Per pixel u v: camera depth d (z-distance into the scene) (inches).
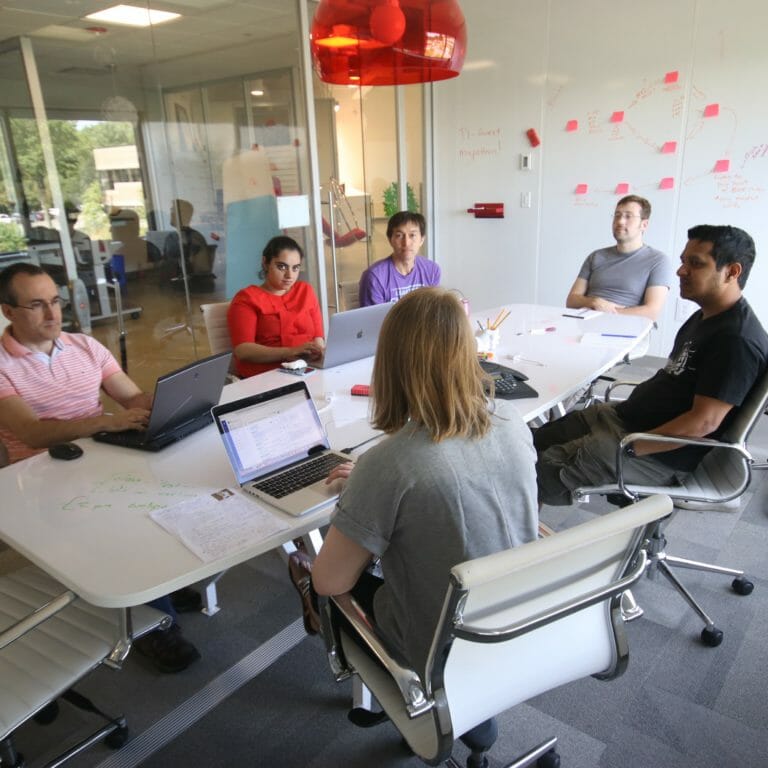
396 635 43.8
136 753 62.4
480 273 205.0
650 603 81.2
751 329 71.4
